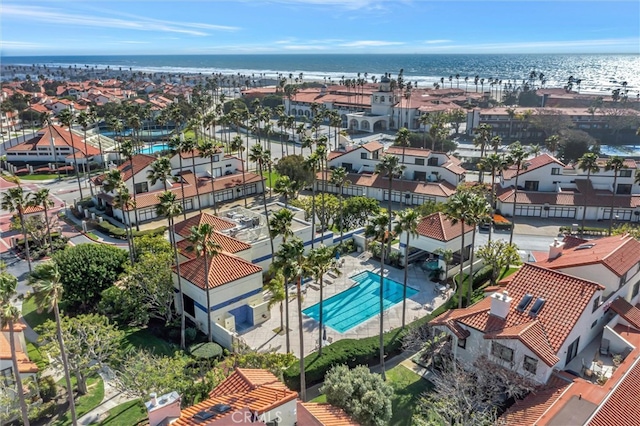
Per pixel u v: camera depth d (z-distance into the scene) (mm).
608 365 39938
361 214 84938
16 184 115312
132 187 94500
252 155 89625
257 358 43031
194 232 48812
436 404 37062
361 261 73625
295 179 107312
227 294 54438
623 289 47375
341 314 59000
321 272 44906
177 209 55188
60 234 83312
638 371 36188
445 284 65750
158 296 54281
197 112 183250
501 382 38312
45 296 34812
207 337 53562
